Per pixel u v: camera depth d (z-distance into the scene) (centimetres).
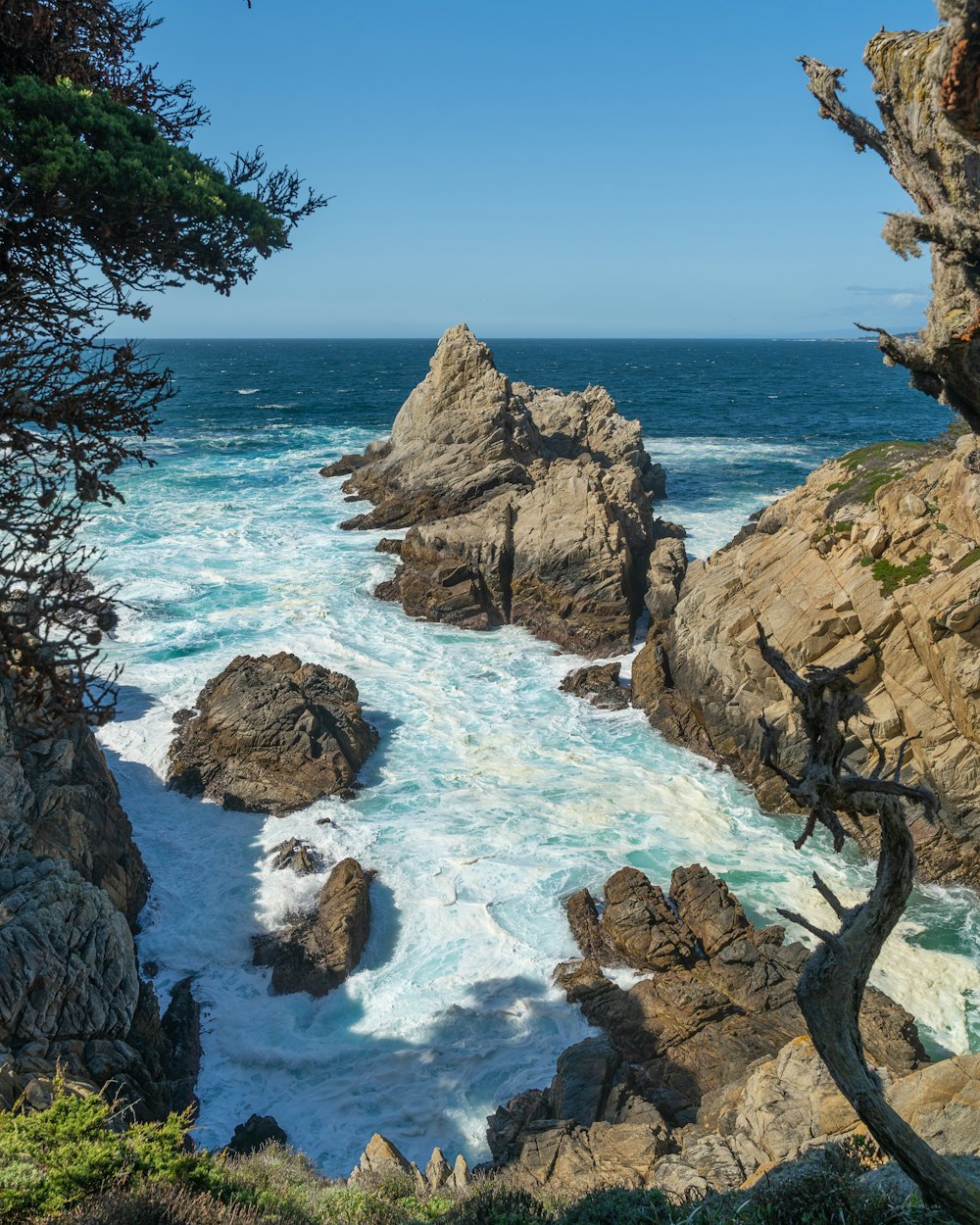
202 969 2083
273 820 2584
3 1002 1480
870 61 430
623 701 3353
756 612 3038
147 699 3172
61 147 625
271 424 10281
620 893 2214
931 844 2384
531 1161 1438
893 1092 1135
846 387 17112
